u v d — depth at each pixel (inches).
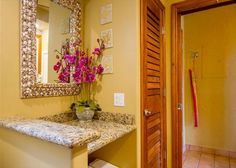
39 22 51.6
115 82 59.2
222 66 110.3
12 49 44.9
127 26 57.2
